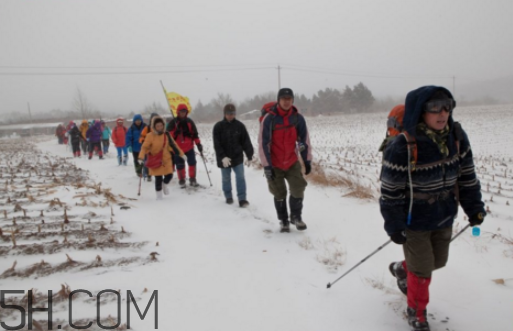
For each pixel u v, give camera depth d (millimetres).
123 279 3812
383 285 3523
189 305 3322
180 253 4543
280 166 5039
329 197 7074
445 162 2605
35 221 5453
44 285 3629
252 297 3443
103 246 4527
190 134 8508
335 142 21047
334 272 3867
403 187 2668
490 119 32406
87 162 14906
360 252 4355
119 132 13133
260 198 7398
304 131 5035
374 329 2871
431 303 3164
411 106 2566
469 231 4820
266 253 4492
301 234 5105
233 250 4633
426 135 2549
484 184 8398
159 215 6340
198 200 7387
